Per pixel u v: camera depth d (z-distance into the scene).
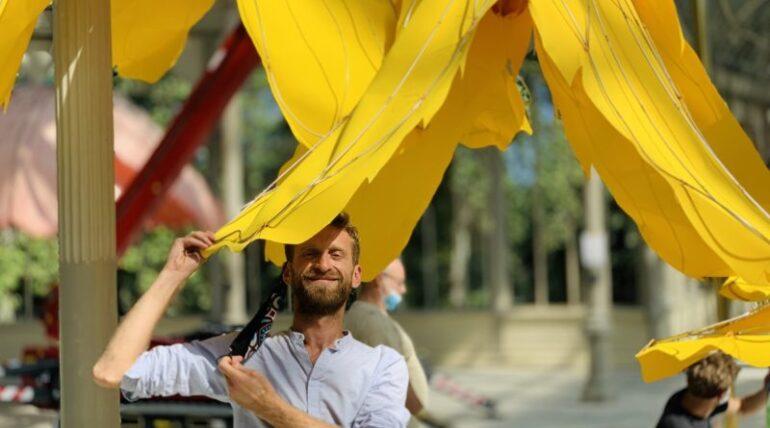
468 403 19.38
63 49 5.56
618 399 21.97
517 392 23.12
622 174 5.66
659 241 5.77
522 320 27.62
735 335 5.75
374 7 6.00
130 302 28.56
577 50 5.16
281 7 6.02
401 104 5.09
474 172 32.28
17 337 25.52
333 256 5.17
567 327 27.41
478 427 18.67
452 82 5.62
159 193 11.88
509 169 32.00
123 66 6.82
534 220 31.78
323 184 4.94
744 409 8.34
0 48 5.20
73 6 5.56
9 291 27.23
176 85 29.69
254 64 12.38
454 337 27.94
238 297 22.38
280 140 32.88
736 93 19.80
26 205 18.72
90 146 5.57
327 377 5.14
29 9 5.20
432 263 31.42
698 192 5.01
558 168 31.84
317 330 5.20
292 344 5.18
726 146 5.89
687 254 5.73
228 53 12.33
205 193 20.98
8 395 14.23
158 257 28.80
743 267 5.15
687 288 26.69
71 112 5.55
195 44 18.06
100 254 5.56
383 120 5.07
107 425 5.52
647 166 5.58
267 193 5.26
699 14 9.38
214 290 21.08
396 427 5.16
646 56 5.45
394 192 6.09
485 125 6.37
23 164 18.80
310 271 5.14
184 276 4.97
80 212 5.54
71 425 5.49
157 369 5.14
